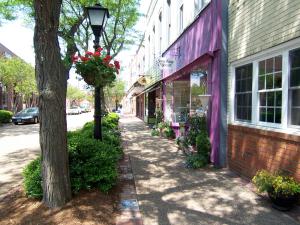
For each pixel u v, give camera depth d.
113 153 6.36
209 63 8.95
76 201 5.05
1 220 4.56
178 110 14.68
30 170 5.54
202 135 8.83
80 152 5.75
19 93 39.22
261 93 6.56
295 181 5.11
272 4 5.84
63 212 4.68
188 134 10.37
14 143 13.70
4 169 8.43
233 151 7.69
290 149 5.29
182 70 12.42
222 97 8.09
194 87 10.68
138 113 39.41
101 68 6.84
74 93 76.56
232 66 7.82
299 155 5.04
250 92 7.02
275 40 5.73
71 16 13.51
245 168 7.02
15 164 9.09
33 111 28.95
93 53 6.99
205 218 4.87
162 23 17.22
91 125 12.00
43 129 4.84
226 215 4.98
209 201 5.61
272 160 5.85
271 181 5.18
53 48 4.76
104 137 9.45
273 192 5.11
